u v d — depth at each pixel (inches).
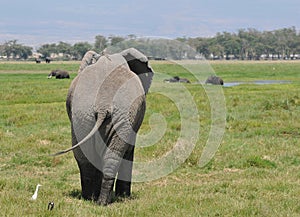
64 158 1302.9
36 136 1525.6
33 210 798.5
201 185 1066.1
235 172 1224.8
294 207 866.8
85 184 890.1
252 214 827.4
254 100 2733.8
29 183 1002.7
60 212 793.6
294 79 5787.4
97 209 810.8
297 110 2310.5
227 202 888.3
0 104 2573.8
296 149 1441.9
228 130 1764.3
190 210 840.3
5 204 824.3
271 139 1595.7
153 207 850.8
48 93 3149.6
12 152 1363.2
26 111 2119.8
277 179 1112.2
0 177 1056.8
